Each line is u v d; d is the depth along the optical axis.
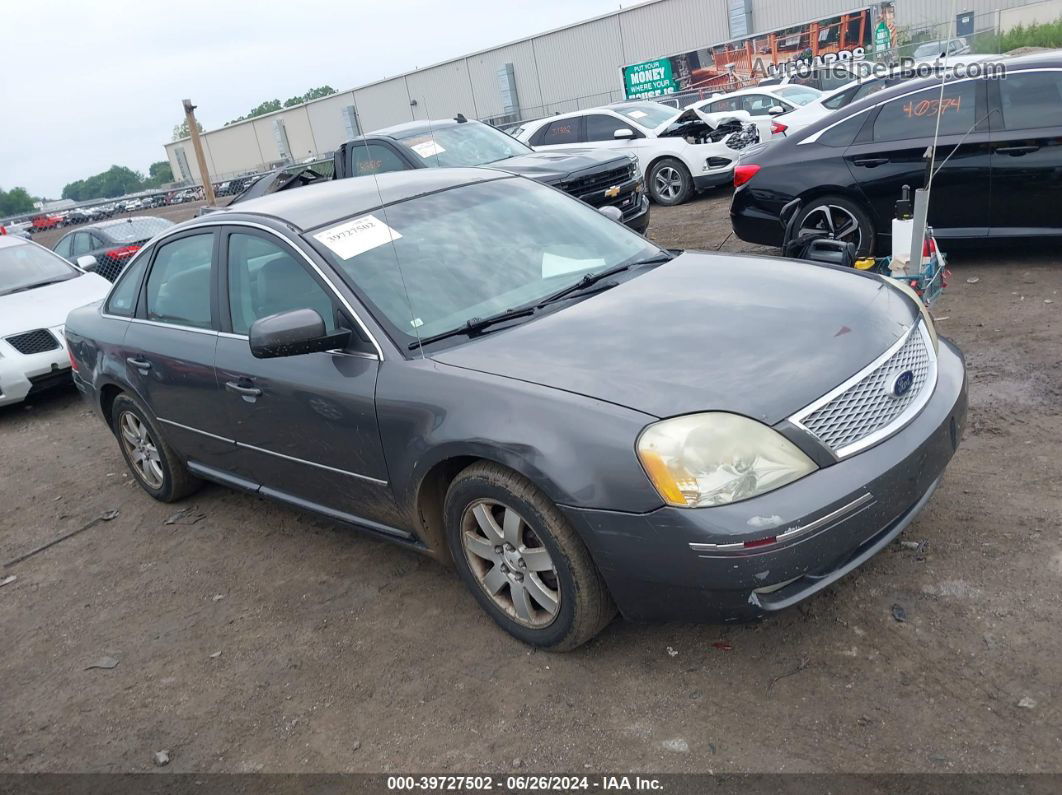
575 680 2.95
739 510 2.45
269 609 3.79
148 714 3.21
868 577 3.17
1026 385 4.52
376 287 3.41
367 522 3.64
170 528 4.84
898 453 2.68
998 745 2.38
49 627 4.02
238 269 3.91
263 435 3.83
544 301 3.45
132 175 132.62
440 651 3.25
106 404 5.13
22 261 9.00
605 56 38.34
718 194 13.39
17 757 3.11
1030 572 3.04
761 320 2.99
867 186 6.52
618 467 2.56
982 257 6.87
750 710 2.67
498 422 2.80
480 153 9.35
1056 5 23.17
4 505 5.73
